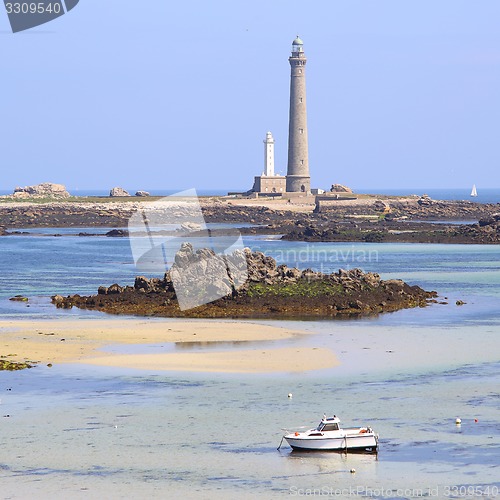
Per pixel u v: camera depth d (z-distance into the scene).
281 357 195.00
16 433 143.50
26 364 187.25
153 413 153.00
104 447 137.38
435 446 137.38
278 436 141.62
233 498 119.50
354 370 183.25
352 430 138.25
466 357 196.38
